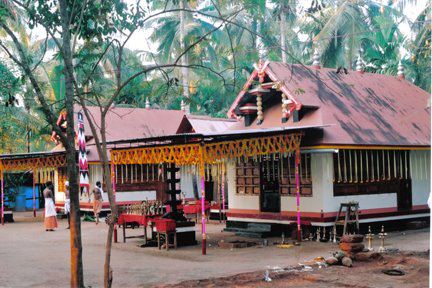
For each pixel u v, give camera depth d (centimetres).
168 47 3706
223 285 1116
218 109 4103
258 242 1764
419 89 2328
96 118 2828
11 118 3133
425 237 1802
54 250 1716
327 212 1800
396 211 2011
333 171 1820
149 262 1450
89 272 1318
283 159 1909
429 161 2134
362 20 3538
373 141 1847
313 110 1859
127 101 1280
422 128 2086
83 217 2708
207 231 2123
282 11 1537
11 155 2442
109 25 1157
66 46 997
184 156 1619
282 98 1895
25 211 3484
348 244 1382
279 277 1183
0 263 1468
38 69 3550
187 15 3616
